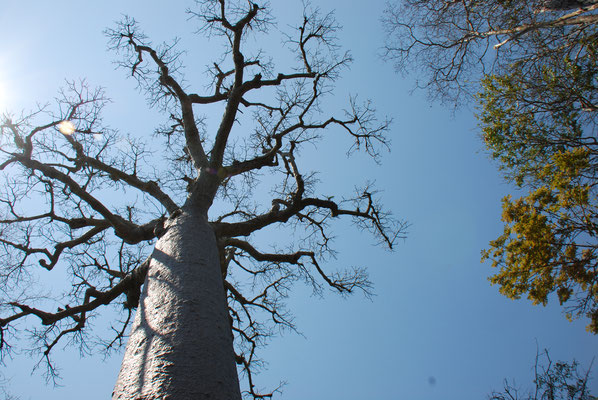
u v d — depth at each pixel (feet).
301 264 33.86
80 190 24.56
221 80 32.91
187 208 21.79
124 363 12.69
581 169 35.37
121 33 30.37
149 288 15.80
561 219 36.29
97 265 29.81
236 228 25.35
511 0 33.60
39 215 27.17
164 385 11.09
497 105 38.04
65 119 26.53
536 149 37.78
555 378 21.90
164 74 29.91
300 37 31.37
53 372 27.37
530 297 36.32
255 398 31.42
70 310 23.65
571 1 30.25
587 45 33.65
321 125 32.12
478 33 37.47
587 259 35.06
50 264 27.14
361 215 29.94
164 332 12.93
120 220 25.11
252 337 33.60
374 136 33.01
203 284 15.53
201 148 27.07
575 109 35.50
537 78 35.63
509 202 39.01
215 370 12.01
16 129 25.98
